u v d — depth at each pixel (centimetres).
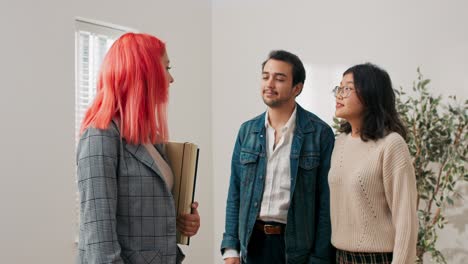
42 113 289
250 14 385
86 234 132
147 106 146
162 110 154
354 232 182
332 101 334
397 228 170
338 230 188
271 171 211
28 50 283
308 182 206
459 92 274
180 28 384
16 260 275
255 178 213
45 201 290
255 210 210
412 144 259
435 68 284
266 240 208
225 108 403
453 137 267
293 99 216
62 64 301
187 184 160
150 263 141
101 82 146
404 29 297
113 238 133
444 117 255
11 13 276
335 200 190
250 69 385
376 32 311
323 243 203
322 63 340
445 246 278
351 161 186
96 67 338
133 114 142
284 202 206
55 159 296
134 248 141
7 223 272
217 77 407
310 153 207
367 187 178
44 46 292
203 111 402
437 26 283
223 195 403
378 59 310
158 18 367
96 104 144
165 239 145
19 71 279
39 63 289
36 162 286
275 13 369
